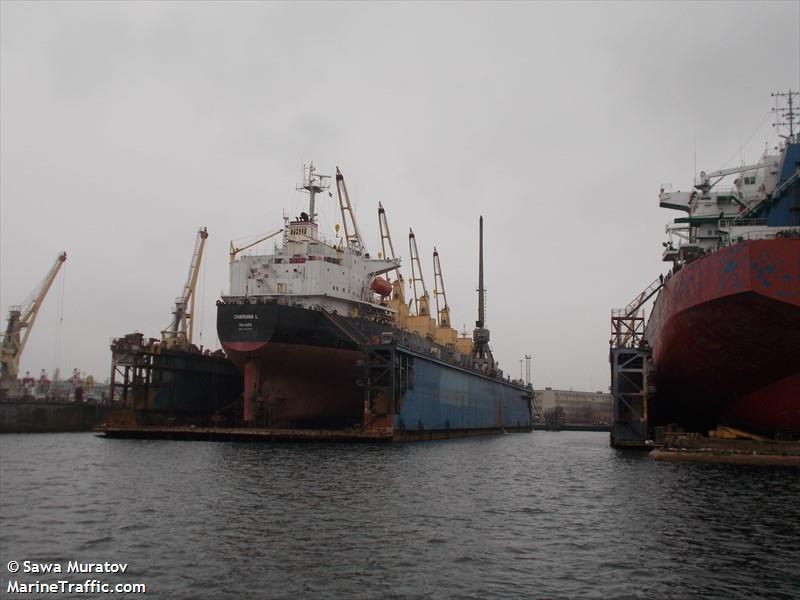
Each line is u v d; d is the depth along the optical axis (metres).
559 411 199.62
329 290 62.19
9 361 92.94
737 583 14.51
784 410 38.50
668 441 43.66
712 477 31.70
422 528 19.62
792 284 31.84
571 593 13.83
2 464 35.44
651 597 13.60
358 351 59.38
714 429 49.03
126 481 28.64
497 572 15.26
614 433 52.22
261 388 55.78
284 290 62.00
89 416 85.00
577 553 16.97
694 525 20.36
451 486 28.53
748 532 19.34
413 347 62.69
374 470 32.97
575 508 23.55
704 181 51.25
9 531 19.02
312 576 14.80
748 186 50.75
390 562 15.89
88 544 17.53
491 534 19.05
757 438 41.72
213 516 20.95
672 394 50.62
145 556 16.38
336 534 18.61
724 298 34.09
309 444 49.56
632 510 23.00
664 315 43.38
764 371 37.28
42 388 116.56
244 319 54.34
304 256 62.47
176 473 31.27
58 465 34.97
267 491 25.75
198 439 54.75
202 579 14.61
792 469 35.19
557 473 34.78
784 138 45.94
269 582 14.41
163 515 21.16
